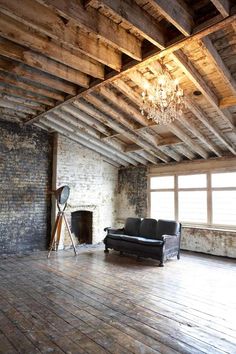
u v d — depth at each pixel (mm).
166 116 4273
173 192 7895
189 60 3912
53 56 3801
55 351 2539
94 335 2844
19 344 2660
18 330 2943
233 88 4133
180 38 3293
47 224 7441
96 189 8422
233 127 5375
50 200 7543
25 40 3506
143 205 8578
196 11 3186
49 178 7559
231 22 3018
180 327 3027
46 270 5301
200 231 7137
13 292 4090
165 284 4508
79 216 8352
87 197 8141
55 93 5262
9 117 6703
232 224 6664
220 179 6934
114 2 2852
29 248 7035
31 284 4461
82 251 7176
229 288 4320
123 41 3541
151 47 3689
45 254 6758
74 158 7844
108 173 9055
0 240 6535
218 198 6953
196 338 2793
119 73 4172
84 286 4383
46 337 2797
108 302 3734
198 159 7309
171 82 4031
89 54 3688
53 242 6617
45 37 3699
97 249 7473
